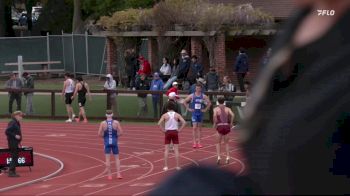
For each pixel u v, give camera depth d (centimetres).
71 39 9419
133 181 4147
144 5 9288
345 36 257
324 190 250
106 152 4228
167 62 7394
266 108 261
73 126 6619
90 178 4319
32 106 7131
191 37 7519
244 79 7138
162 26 7600
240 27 7238
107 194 3766
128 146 5531
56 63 9512
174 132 4441
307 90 256
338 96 253
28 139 6034
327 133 252
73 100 7431
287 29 267
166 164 4466
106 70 8838
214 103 6234
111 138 4219
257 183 258
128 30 8006
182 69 6969
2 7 11300
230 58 7744
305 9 264
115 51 8544
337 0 260
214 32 7269
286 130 255
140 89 7050
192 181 271
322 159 251
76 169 4675
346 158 251
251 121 263
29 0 11725
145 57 8306
